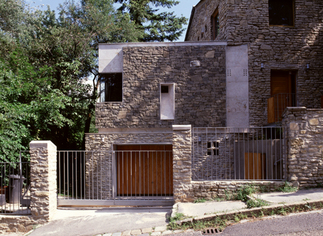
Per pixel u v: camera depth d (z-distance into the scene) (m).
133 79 11.28
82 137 17.72
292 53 11.35
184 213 5.91
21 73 11.05
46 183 6.77
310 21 11.45
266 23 11.36
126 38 17.19
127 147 11.73
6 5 15.79
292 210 5.39
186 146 6.87
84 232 5.93
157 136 11.15
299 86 11.30
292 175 6.79
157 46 11.35
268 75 11.27
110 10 17.61
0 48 13.12
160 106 11.22
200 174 10.80
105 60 11.61
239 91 11.22
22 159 9.84
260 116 11.16
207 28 14.16
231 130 11.06
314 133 6.90
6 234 6.62
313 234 4.49
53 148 7.17
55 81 13.18
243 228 5.02
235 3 11.35
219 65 11.28
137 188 11.54
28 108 9.89
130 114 11.21
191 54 11.30
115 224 6.13
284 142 7.03
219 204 6.33
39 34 16.03
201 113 11.16
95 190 11.20
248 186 6.78
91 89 14.96
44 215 6.70
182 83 11.23
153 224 5.91
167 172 11.55
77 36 13.99
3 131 8.67
